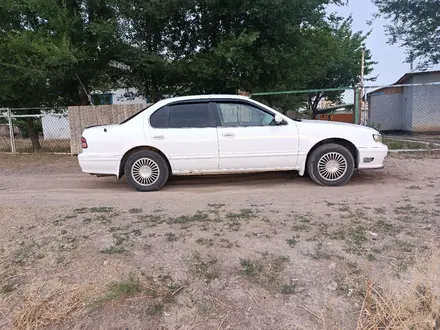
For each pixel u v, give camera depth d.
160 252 3.21
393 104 18.86
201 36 10.86
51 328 2.35
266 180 6.36
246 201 4.83
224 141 5.67
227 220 3.96
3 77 10.27
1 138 15.40
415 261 2.92
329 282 2.72
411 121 17.31
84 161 5.72
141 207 4.63
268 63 9.76
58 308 2.51
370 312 2.40
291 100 16.70
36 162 9.76
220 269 2.91
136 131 5.70
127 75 11.59
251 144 5.69
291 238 3.42
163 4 9.13
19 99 11.71
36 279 2.87
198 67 9.95
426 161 8.03
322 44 12.53
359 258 3.01
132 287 2.69
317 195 5.08
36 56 9.37
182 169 5.78
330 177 5.74
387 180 6.04
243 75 10.32
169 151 5.70
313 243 3.29
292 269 2.88
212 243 3.35
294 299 2.55
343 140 5.76
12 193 5.88
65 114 11.36
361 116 9.52
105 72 11.55
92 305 2.52
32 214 4.33
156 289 2.68
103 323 2.37
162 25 10.43
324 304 2.50
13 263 3.13
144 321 2.38
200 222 3.92
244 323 2.35
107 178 7.18
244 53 9.56
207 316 2.42
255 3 9.00
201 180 6.55
